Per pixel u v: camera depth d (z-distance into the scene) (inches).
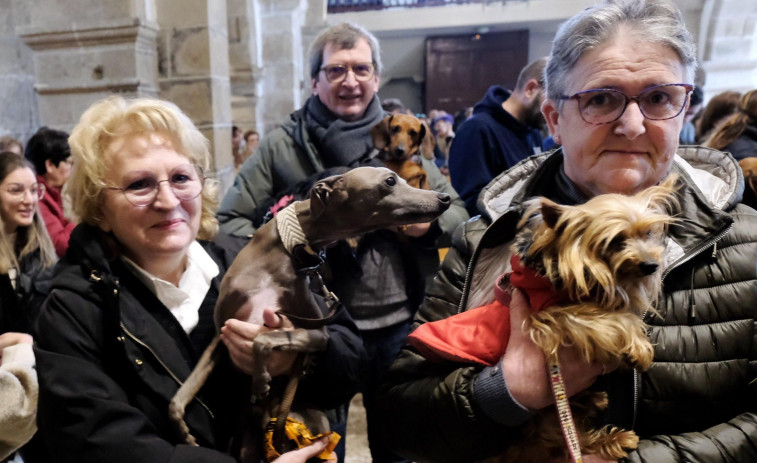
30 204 75.5
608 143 38.9
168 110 40.6
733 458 35.4
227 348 40.0
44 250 78.2
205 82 130.0
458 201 81.0
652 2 38.1
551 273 34.7
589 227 32.9
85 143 39.1
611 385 38.7
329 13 414.0
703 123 136.1
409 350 46.6
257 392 37.0
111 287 39.3
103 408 36.4
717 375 37.0
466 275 45.5
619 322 32.9
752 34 298.8
